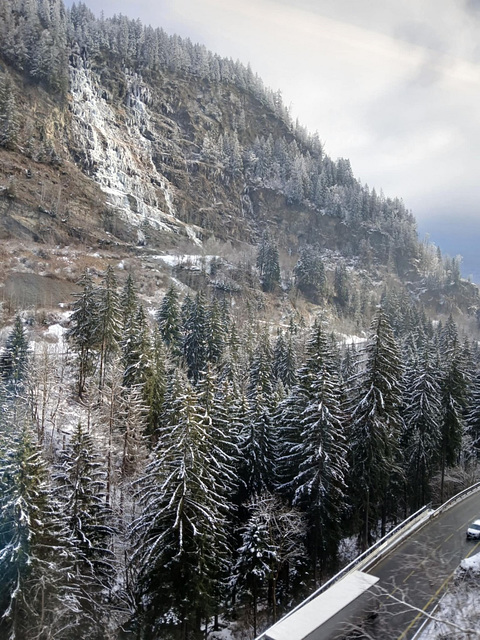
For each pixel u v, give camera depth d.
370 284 189.50
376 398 30.17
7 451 20.52
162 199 185.62
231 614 27.92
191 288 121.12
